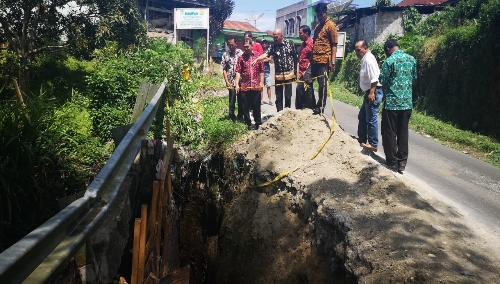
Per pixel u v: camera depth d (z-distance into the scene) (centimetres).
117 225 498
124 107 890
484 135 1140
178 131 900
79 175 645
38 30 1203
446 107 1374
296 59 873
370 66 658
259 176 679
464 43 1292
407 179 620
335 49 752
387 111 632
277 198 634
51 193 573
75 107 939
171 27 2658
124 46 1369
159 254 521
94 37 1255
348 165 604
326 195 532
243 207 703
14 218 509
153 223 462
